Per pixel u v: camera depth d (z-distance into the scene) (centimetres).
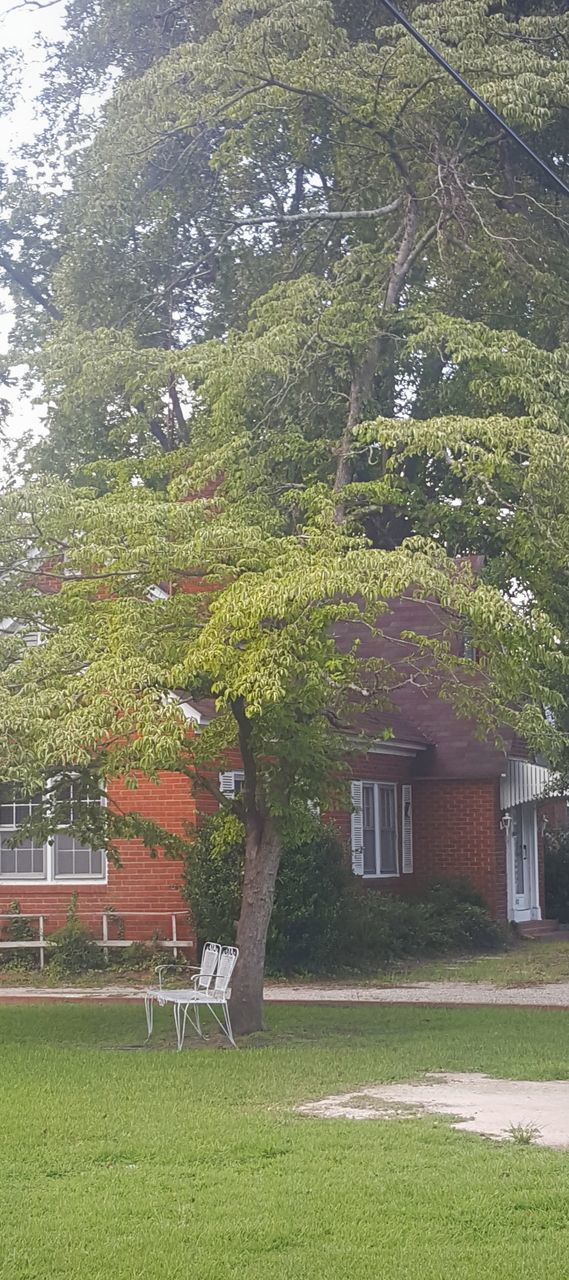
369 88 1897
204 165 2438
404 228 2003
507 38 1967
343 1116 1044
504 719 1517
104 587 1466
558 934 2945
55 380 1978
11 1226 751
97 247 2514
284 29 1920
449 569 1348
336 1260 693
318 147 2353
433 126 1961
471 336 1689
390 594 1261
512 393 1659
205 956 1540
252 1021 1535
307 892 2150
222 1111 1064
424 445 1479
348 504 1719
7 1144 952
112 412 2162
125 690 1265
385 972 2205
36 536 1412
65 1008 1784
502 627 1314
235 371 1681
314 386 1823
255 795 1555
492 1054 1349
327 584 1249
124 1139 959
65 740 1238
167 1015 1708
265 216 2583
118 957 2155
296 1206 783
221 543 1379
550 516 1533
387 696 1662
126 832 1667
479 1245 717
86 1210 780
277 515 1592
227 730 1559
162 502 1486
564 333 1967
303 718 1495
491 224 1977
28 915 2205
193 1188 826
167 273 2605
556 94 1853
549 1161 877
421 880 2780
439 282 2062
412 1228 745
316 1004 1812
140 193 2434
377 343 1834
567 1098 1116
